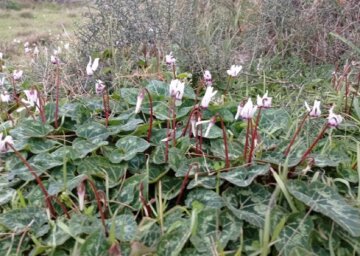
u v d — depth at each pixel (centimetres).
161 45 343
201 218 172
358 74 295
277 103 284
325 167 204
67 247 171
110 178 204
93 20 361
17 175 210
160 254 160
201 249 161
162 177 201
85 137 228
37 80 338
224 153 213
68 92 311
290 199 171
